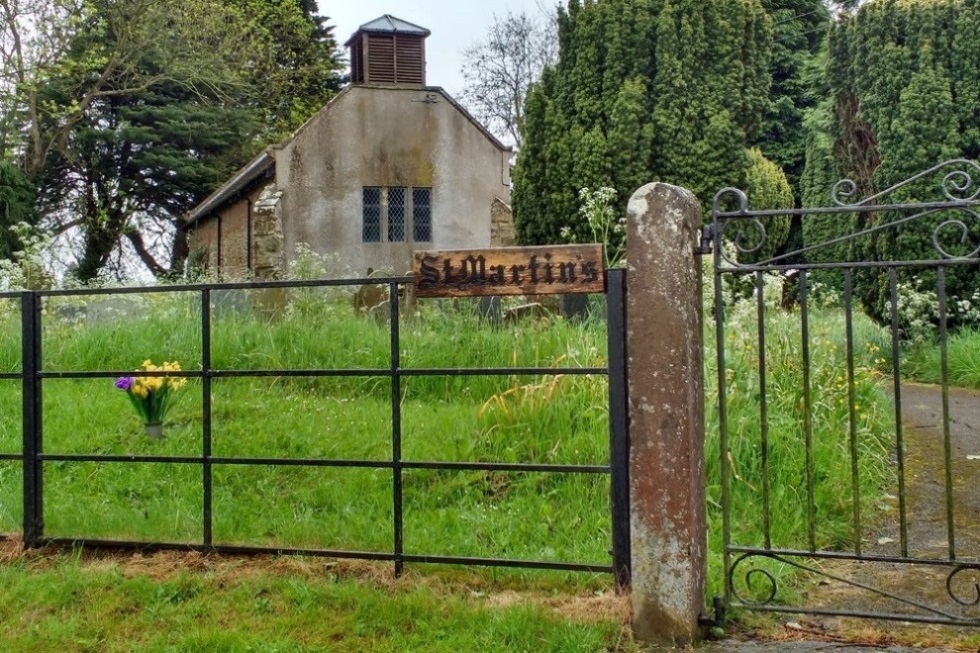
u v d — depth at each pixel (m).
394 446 3.99
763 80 14.38
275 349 7.84
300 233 20.16
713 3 13.96
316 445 6.09
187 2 24.39
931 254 11.91
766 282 7.08
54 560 4.33
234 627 3.56
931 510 5.13
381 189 20.81
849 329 3.36
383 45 21.70
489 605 3.69
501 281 3.68
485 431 5.88
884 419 6.66
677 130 13.87
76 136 26.50
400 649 3.36
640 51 13.84
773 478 5.11
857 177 14.05
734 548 3.48
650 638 3.38
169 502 5.28
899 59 12.69
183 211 29.97
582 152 13.70
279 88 31.42
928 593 3.93
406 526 4.82
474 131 21.39
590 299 7.33
